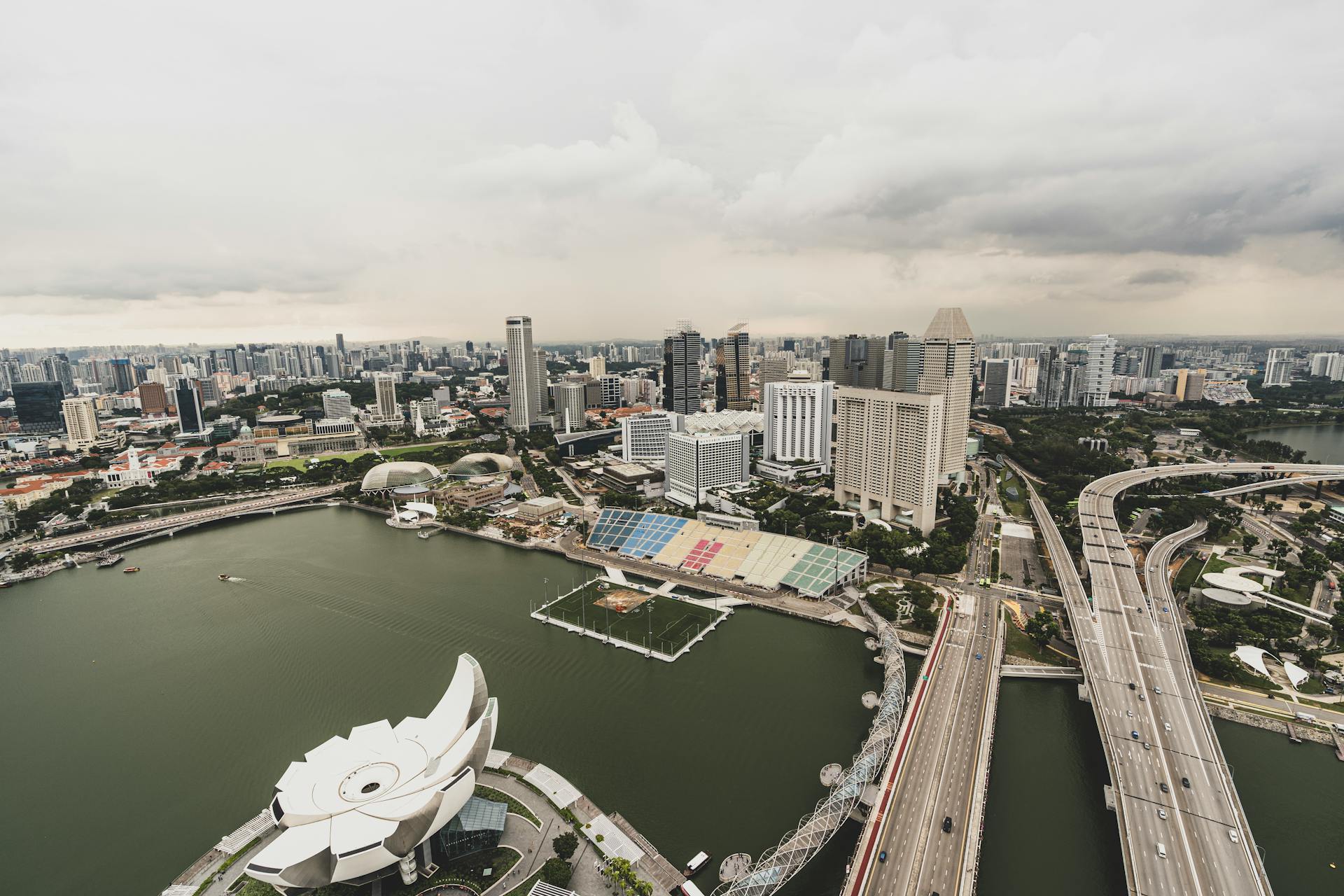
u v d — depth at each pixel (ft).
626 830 630.74
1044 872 597.11
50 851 627.46
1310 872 604.49
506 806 638.94
